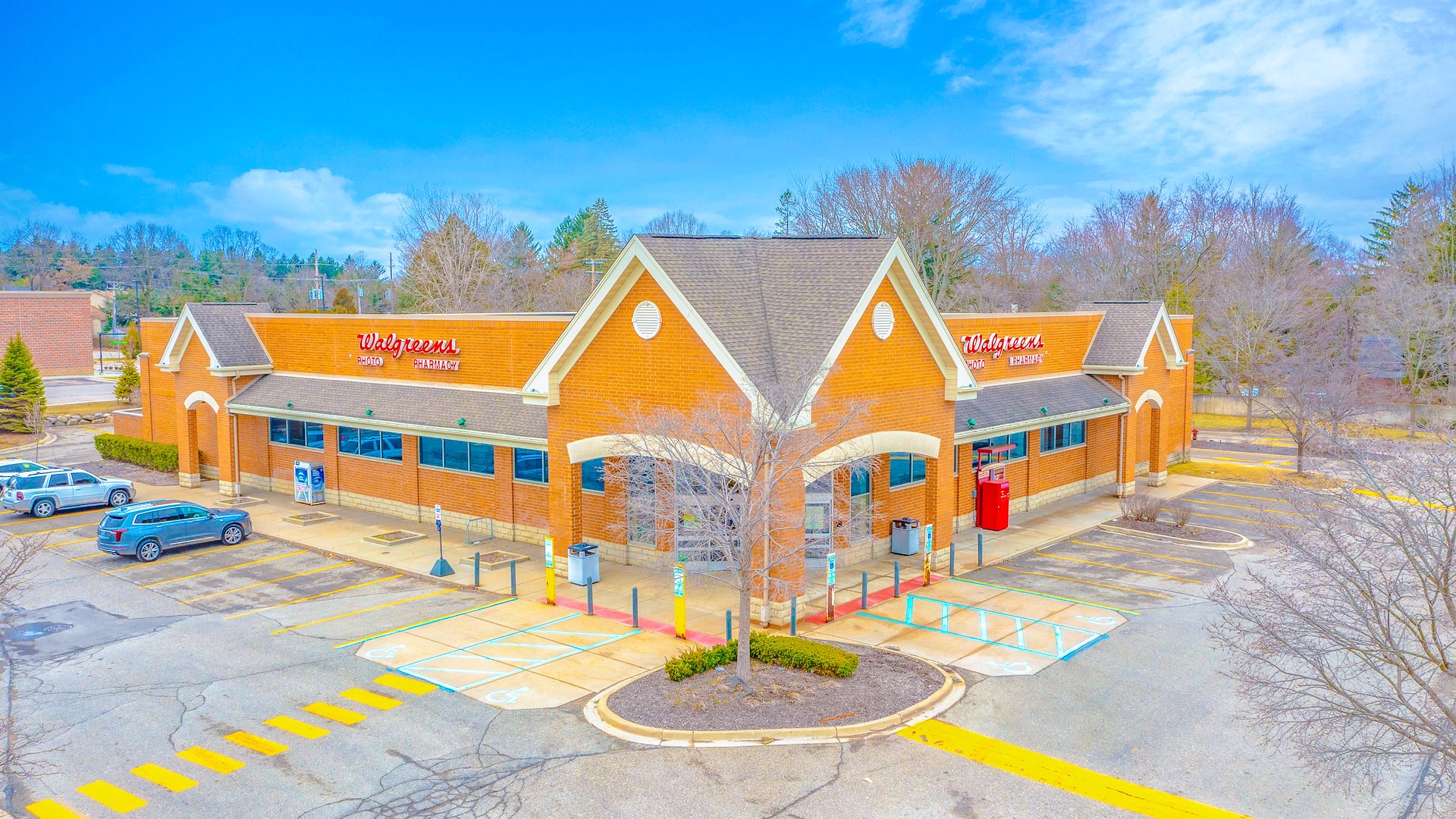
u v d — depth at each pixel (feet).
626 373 75.05
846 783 45.03
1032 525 102.37
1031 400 106.83
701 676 57.62
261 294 410.93
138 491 121.60
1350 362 191.01
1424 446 48.67
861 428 70.79
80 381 268.00
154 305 467.11
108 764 47.34
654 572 83.15
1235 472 135.44
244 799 43.80
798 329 71.51
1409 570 43.80
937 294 234.58
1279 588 55.72
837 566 84.07
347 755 48.26
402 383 107.45
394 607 73.82
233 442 117.39
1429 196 236.43
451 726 51.57
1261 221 249.14
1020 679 58.23
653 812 42.47
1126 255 253.65
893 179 228.22
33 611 72.64
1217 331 221.66
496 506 96.22
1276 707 38.75
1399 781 44.91
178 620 70.54
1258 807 42.75
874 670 58.65
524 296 277.64
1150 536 97.50
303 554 90.79
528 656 62.69
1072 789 44.39
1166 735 50.19
